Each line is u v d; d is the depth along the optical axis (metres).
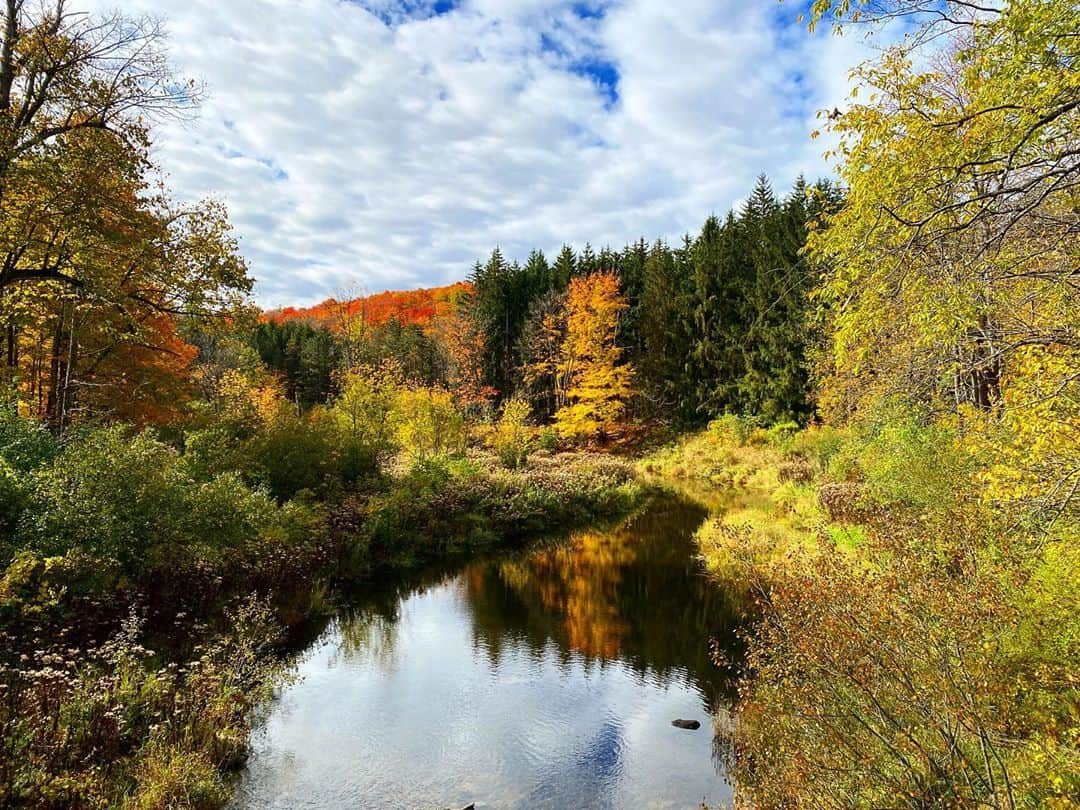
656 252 47.97
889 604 4.28
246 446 15.55
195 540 9.69
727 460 30.98
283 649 9.28
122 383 17.39
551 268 52.53
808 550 11.11
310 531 13.23
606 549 16.11
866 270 5.36
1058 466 4.85
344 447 18.42
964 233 4.96
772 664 5.73
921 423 10.00
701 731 7.04
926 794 3.64
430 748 6.67
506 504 18.81
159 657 7.50
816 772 4.18
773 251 34.97
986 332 5.64
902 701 3.89
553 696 7.96
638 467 32.06
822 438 24.30
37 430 9.99
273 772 6.14
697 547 15.91
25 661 6.45
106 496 8.39
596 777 6.14
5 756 4.65
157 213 14.23
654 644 9.68
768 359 34.25
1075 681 4.04
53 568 7.43
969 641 3.93
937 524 5.52
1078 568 4.71
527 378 41.81
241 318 15.33
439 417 25.16
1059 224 4.77
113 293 11.95
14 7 10.49
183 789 5.32
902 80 5.04
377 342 54.97
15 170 9.93
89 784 4.84
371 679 8.43
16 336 16.31
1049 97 3.93
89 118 11.45
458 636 10.09
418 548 15.40
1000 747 3.86
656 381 39.81
